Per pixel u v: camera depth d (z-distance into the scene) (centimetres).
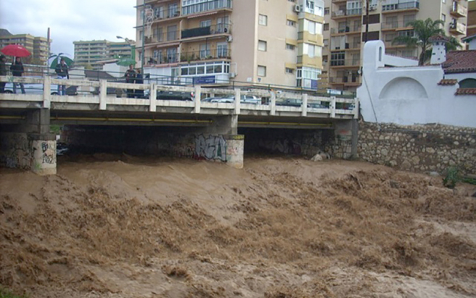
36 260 1430
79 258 1499
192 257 1647
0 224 1622
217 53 5634
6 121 2070
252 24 5350
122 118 2434
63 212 1788
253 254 1748
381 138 3391
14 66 2100
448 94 3191
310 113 3138
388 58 3722
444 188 2872
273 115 2877
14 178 1912
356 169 3117
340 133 3528
